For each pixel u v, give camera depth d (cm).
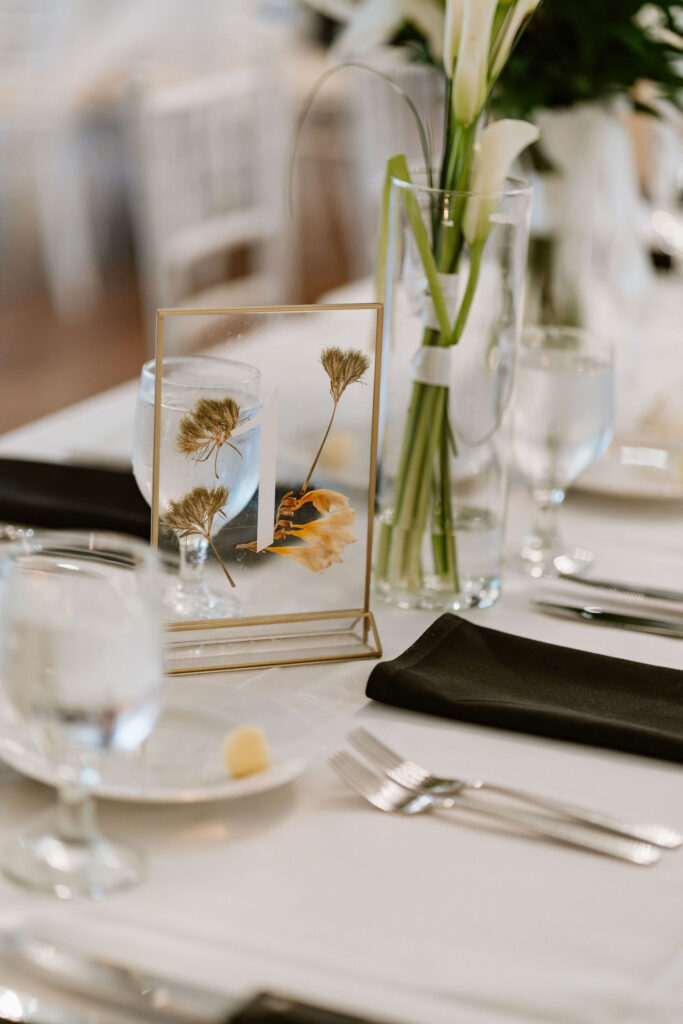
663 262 246
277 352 137
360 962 114
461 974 114
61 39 500
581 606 149
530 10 141
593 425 154
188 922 115
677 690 136
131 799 120
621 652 143
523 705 132
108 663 113
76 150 520
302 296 553
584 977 114
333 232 644
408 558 148
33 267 559
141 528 151
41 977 112
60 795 123
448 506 147
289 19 535
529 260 179
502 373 146
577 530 163
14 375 465
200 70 530
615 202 181
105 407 184
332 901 117
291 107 550
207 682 132
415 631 145
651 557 159
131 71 518
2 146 511
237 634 139
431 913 117
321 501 140
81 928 114
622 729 130
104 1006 112
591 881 120
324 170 573
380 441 148
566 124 174
